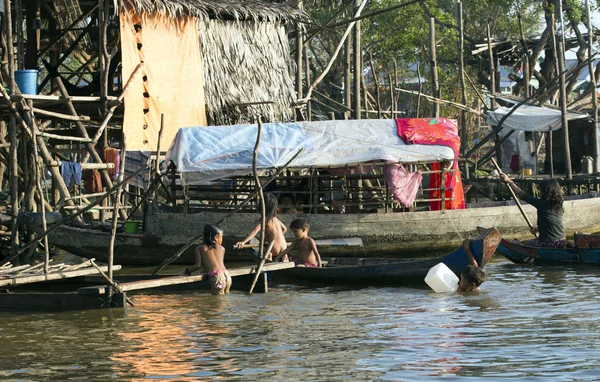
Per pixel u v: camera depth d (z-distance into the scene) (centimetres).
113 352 1133
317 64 5772
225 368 1028
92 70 3459
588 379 938
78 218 2348
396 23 5316
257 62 2828
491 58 4250
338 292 1697
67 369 1039
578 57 4659
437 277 1647
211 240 1692
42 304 1506
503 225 2397
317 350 1120
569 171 3566
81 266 1731
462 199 2441
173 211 2336
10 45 2116
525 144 4359
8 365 1066
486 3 5703
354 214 2252
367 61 5453
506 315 1360
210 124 2725
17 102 2095
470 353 1080
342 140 2289
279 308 1494
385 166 2234
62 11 2902
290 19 2920
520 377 952
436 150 2278
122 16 2477
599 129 4303
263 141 2262
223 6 2697
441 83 5291
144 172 2564
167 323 1350
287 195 2361
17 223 2025
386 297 1605
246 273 1708
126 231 2247
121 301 1494
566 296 1562
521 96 4666
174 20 2592
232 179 2391
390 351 1104
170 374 1004
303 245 1908
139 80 2503
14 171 2069
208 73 2670
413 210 2452
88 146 2320
